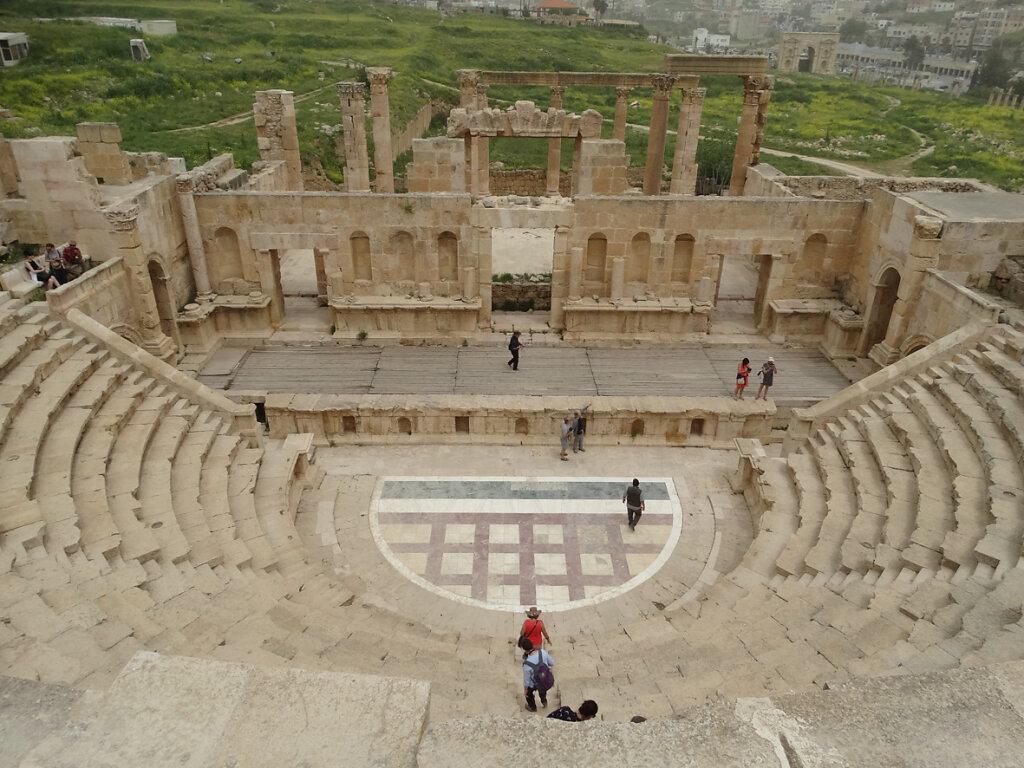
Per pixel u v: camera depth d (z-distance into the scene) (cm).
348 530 1875
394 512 1948
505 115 3127
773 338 2719
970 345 1936
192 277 2678
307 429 2245
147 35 6712
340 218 2538
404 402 2231
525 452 2233
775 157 6194
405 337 2672
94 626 978
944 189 3019
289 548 1634
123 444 1644
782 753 498
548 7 15888
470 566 1759
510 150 5756
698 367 2573
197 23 7988
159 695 529
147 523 1434
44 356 1728
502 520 1925
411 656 1201
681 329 2725
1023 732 507
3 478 1329
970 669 559
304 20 9200
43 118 4300
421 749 499
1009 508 1335
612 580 1723
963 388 1780
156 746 494
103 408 1719
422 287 2641
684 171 3531
